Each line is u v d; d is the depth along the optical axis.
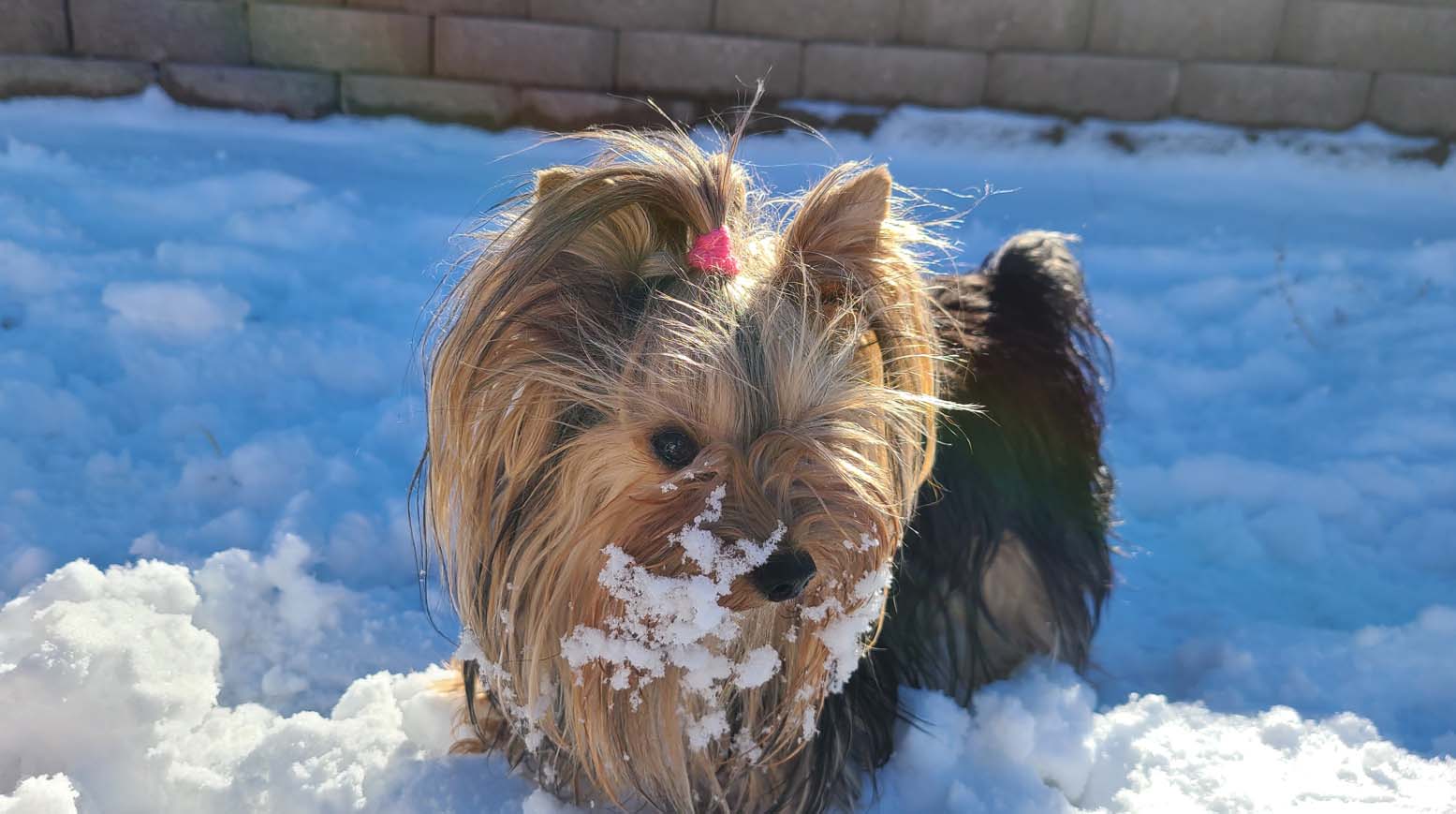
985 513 0.75
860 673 0.65
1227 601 0.82
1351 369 1.20
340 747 0.56
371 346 1.07
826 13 1.72
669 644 0.51
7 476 0.80
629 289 0.52
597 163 0.54
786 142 1.68
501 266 0.50
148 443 0.88
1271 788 0.60
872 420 0.54
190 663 0.58
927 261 0.65
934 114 1.74
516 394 0.52
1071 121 1.78
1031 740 0.63
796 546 0.49
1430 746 0.65
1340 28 1.77
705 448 0.49
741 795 0.61
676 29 1.71
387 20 1.67
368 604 0.72
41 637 0.54
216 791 0.53
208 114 1.65
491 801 0.56
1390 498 0.96
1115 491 0.87
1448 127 1.80
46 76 1.61
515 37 1.67
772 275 0.53
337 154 1.57
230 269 1.19
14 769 0.51
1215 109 1.80
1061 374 0.79
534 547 0.53
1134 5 1.75
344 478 0.86
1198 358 1.22
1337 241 1.53
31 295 1.08
